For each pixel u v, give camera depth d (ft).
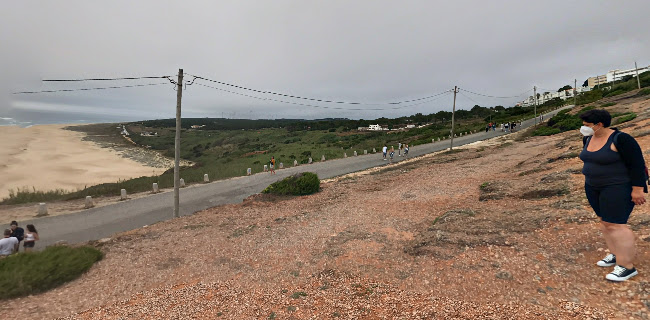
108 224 48.93
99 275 25.26
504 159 70.74
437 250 20.85
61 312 19.01
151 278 24.22
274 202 55.06
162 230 38.93
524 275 14.93
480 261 17.67
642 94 150.30
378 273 19.77
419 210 36.29
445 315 13.06
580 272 13.76
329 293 17.95
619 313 10.41
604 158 11.14
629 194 11.11
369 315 14.44
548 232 19.13
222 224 40.01
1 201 73.87
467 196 39.32
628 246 11.74
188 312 17.49
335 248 26.00
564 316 11.11
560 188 28.63
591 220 18.76
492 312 12.51
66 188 112.47
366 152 157.58
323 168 109.29
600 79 487.20
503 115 361.71
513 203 29.66
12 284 21.35
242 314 16.48
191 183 92.68
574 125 115.44
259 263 25.34
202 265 26.16
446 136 207.72
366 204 42.96
